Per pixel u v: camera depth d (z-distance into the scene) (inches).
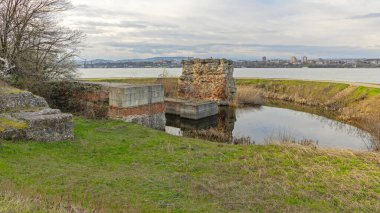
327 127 973.2
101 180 366.3
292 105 1445.6
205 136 795.4
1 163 372.5
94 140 535.8
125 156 471.8
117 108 713.6
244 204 321.7
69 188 335.3
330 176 397.1
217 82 1396.4
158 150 504.7
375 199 339.6
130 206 302.2
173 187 360.5
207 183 374.9
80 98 815.1
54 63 887.7
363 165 435.2
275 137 783.7
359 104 1171.9
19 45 814.5
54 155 442.3
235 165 437.1
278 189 360.5
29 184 328.8
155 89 786.2
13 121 483.2
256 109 1332.4
